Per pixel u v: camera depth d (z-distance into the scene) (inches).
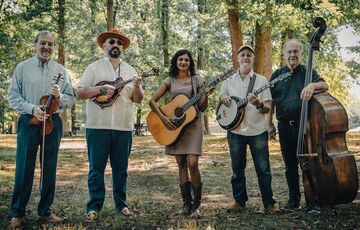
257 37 620.1
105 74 201.8
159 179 321.1
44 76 184.1
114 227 183.3
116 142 202.4
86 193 269.1
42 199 190.7
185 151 200.7
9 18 685.3
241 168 209.2
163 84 209.9
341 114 188.4
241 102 200.5
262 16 546.0
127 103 203.0
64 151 572.7
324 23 196.7
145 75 199.3
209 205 227.3
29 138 181.2
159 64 985.5
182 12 976.3
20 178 182.4
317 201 195.2
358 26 752.3
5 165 399.9
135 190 275.0
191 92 205.2
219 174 338.6
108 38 203.8
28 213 208.1
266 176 202.4
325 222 181.9
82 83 198.1
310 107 194.4
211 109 911.0
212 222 186.9
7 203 231.5
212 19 911.7
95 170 199.5
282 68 208.2
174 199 245.9
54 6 938.1
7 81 1008.9
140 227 183.8
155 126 205.8
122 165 204.5
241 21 647.1
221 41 946.1
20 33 714.2
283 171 342.6
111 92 194.2
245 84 205.0
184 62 204.7
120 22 1080.2
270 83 195.6
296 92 200.5
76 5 1010.7
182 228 180.5
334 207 205.5
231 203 231.6
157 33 1072.8
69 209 220.8
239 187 209.8
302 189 261.3
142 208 221.3
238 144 205.9
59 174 354.6
